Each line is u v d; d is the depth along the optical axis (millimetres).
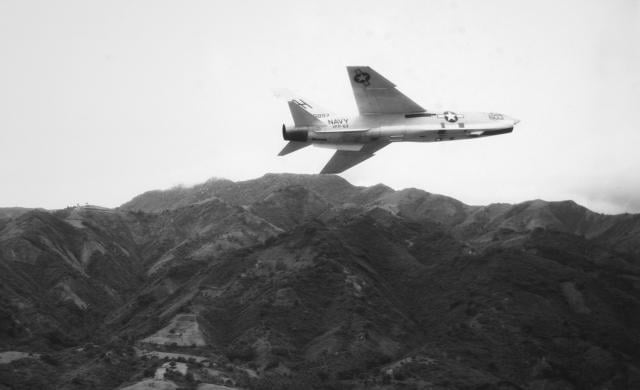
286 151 67875
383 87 66938
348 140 67250
